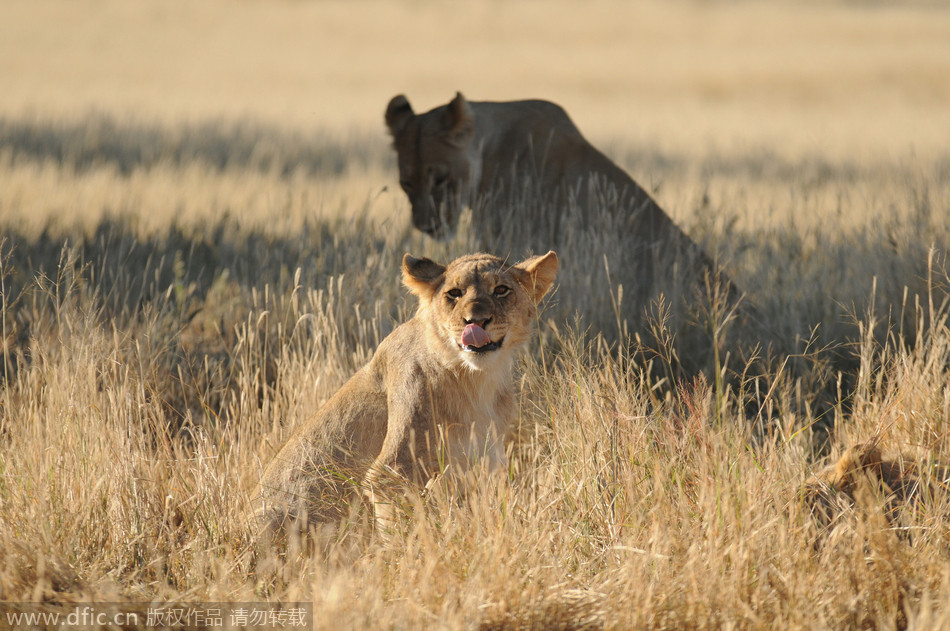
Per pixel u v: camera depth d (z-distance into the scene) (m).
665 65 135.00
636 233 24.80
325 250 24.12
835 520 12.93
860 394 16.02
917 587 11.77
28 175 39.22
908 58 133.62
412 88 112.50
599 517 13.68
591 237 23.62
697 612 11.34
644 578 11.90
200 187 40.41
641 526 12.98
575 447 14.63
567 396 15.63
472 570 11.98
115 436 15.29
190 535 14.04
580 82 118.31
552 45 169.62
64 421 15.29
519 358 18.59
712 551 11.86
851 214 32.59
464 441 14.66
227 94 96.06
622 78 121.19
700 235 27.03
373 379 15.30
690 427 14.51
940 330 17.33
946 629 10.48
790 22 195.38
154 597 12.52
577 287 21.80
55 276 24.50
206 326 23.44
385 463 14.13
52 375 16.47
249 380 18.81
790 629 11.05
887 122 78.75
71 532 13.53
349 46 162.25
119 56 128.62
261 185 42.66
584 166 25.77
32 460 14.50
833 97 103.00
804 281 23.19
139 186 39.25
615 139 68.06
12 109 70.25
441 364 14.34
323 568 13.26
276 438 16.59
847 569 12.00
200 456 15.06
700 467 13.49
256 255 27.20
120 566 13.38
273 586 13.13
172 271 26.73
